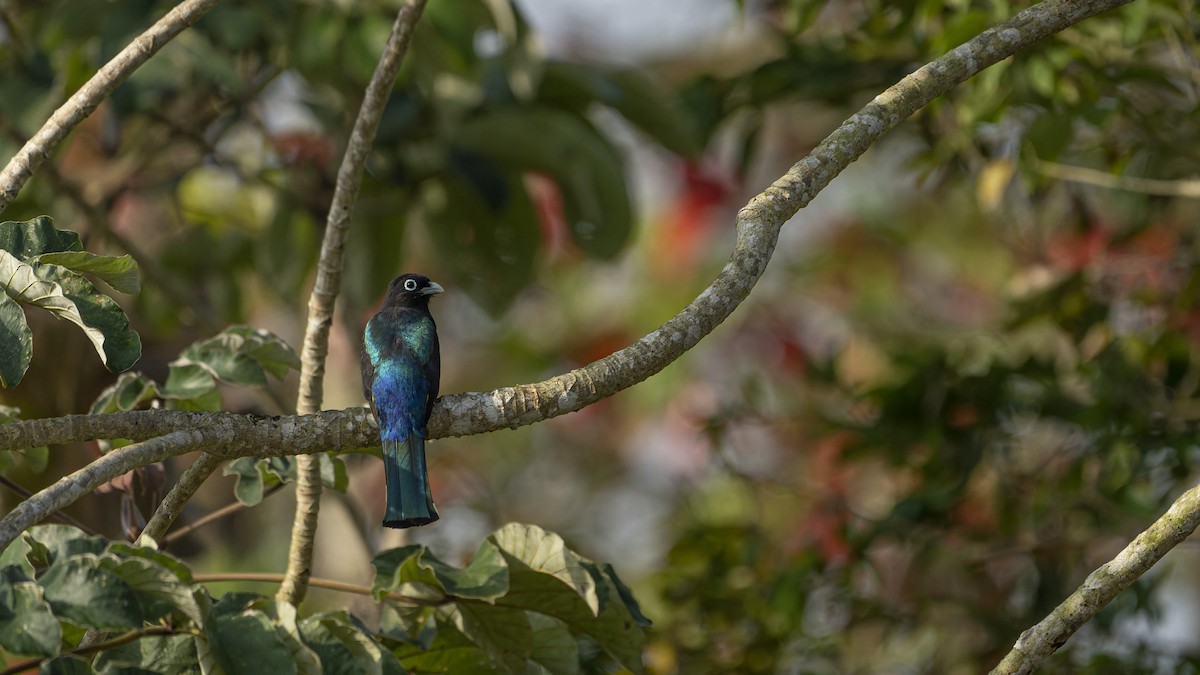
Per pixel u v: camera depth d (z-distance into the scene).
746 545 12.75
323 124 13.36
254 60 13.84
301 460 7.91
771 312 20.36
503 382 20.50
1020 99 11.08
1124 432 11.70
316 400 8.24
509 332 20.83
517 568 7.66
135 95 11.44
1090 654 11.52
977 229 19.52
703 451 18.91
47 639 5.82
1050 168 11.89
